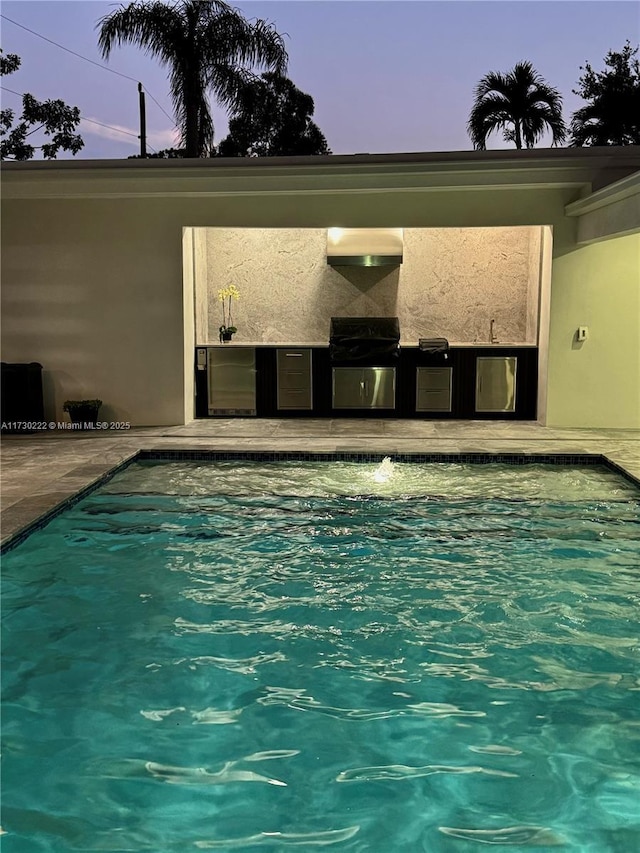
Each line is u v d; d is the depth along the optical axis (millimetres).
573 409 8734
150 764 2668
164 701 3088
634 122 17984
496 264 10477
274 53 13516
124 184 8383
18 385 8602
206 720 2949
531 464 7156
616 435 8211
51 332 8906
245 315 10766
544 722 2926
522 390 9352
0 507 5320
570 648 3531
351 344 9320
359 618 3867
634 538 5016
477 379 9375
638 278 8453
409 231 10477
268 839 2275
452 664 3393
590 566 4531
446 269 10539
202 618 3869
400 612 3932
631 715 2973
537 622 3805
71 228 8703
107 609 3967
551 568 4508
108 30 13086
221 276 10695
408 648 3545
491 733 2854
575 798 2471
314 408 9570
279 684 3229
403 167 7973
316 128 16297
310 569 4523
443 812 2400
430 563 4605
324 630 3732
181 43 13062
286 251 10617
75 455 7207
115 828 2336
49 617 3869
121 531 5191
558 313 8555
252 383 9547
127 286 8781
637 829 2324
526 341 10562
